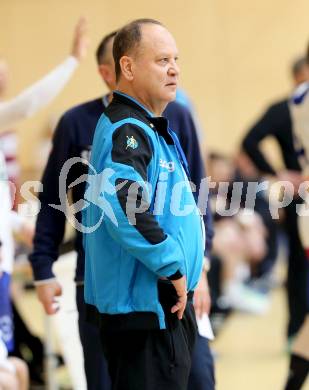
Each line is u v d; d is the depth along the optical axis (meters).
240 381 12.68
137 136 6.33
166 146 6.59
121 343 6.54
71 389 11.91
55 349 13.05
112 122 6.45
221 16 25.08
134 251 6.20
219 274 15.44
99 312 6.61
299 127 10.35
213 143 25.31
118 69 6.74
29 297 18.86
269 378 12.77
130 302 6.43
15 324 12.13
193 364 7.98
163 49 6.56
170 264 6.21
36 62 24.95
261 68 25.09
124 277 6.43
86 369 8.32
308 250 10.40
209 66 25.20
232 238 17.44
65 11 24.89
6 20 24.94
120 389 6.56
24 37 24.94
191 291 6.81
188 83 25.27
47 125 23.44
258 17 25.03
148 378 6.45
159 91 6.58
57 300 8.62
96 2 24.77
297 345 10.02
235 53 25.12
